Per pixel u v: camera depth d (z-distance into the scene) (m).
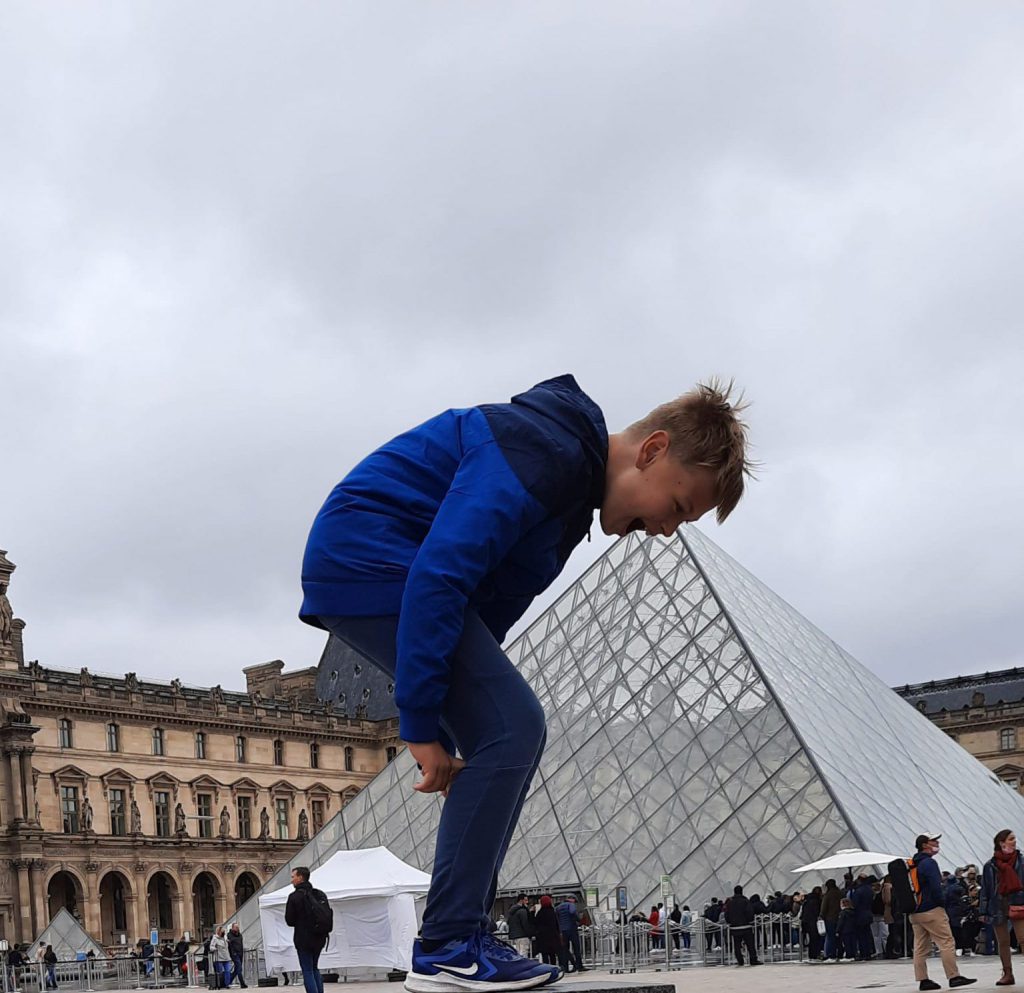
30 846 145.62
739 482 8.55
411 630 7.80
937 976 39.38
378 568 8.21
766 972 48.28
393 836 80.75
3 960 108.88
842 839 63.22
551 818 73.50
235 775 178.12
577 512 8.43
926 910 32.66
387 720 198.88
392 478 8.42
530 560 8.37
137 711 166.88
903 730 82.56
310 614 8.43
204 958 94.81
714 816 67.88
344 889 60.19
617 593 83.94
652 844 68.69
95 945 117.19
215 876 169.75
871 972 44.41
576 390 8.72
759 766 68.38
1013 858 31.58
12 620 161.38
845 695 80.00
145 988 93.75
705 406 8.51
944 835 69.94
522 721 8.15
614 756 73.94
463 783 8.09
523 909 59.50
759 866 64.75
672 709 74.12
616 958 64.25
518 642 86.75
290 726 186.88
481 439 8.20
